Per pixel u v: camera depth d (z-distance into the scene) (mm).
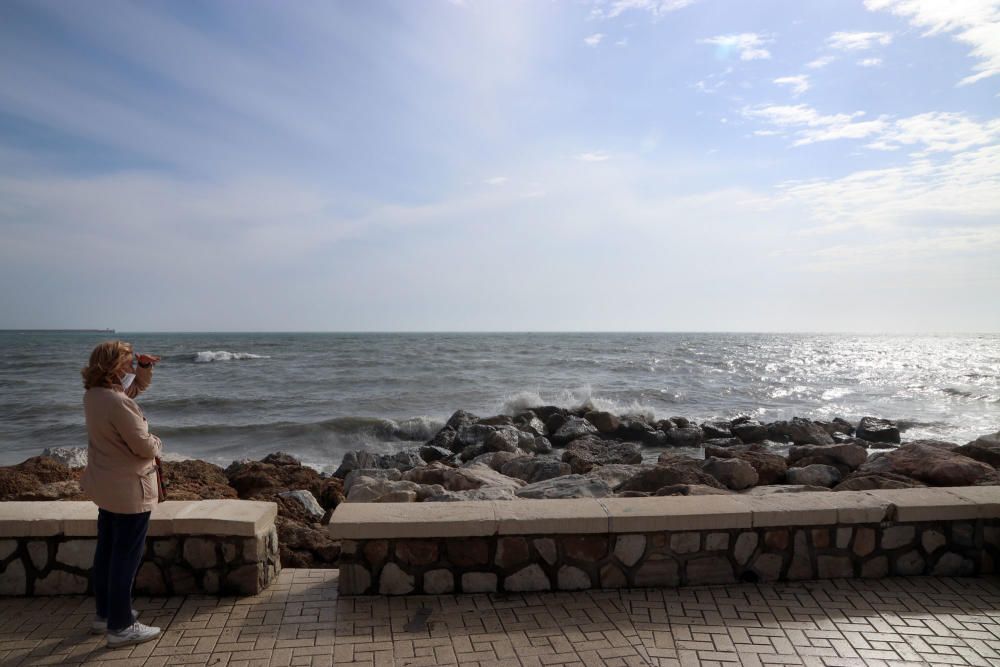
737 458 11922
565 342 105000
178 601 4668
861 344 120250
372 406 25328
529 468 12461
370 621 4383
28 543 4730
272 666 3770
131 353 4180
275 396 27375
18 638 4102
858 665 3799
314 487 11164
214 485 9969
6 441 18188
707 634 4188
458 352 63156
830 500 5242
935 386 35344
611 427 20641
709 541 4992
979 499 5246
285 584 5023
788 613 4492
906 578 5098
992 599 4730
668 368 43812
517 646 4027
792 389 33062
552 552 4902
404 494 8570
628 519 4887
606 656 3895
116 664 3787
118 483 3928
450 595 4828
